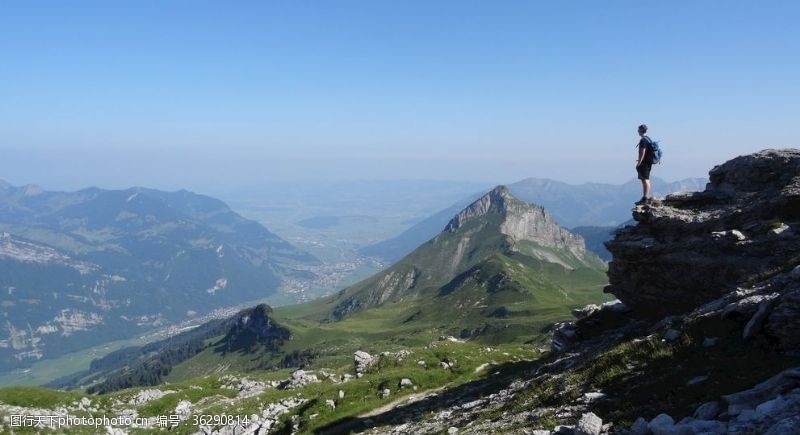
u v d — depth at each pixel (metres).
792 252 28.05
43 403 59.41
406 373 53.00
